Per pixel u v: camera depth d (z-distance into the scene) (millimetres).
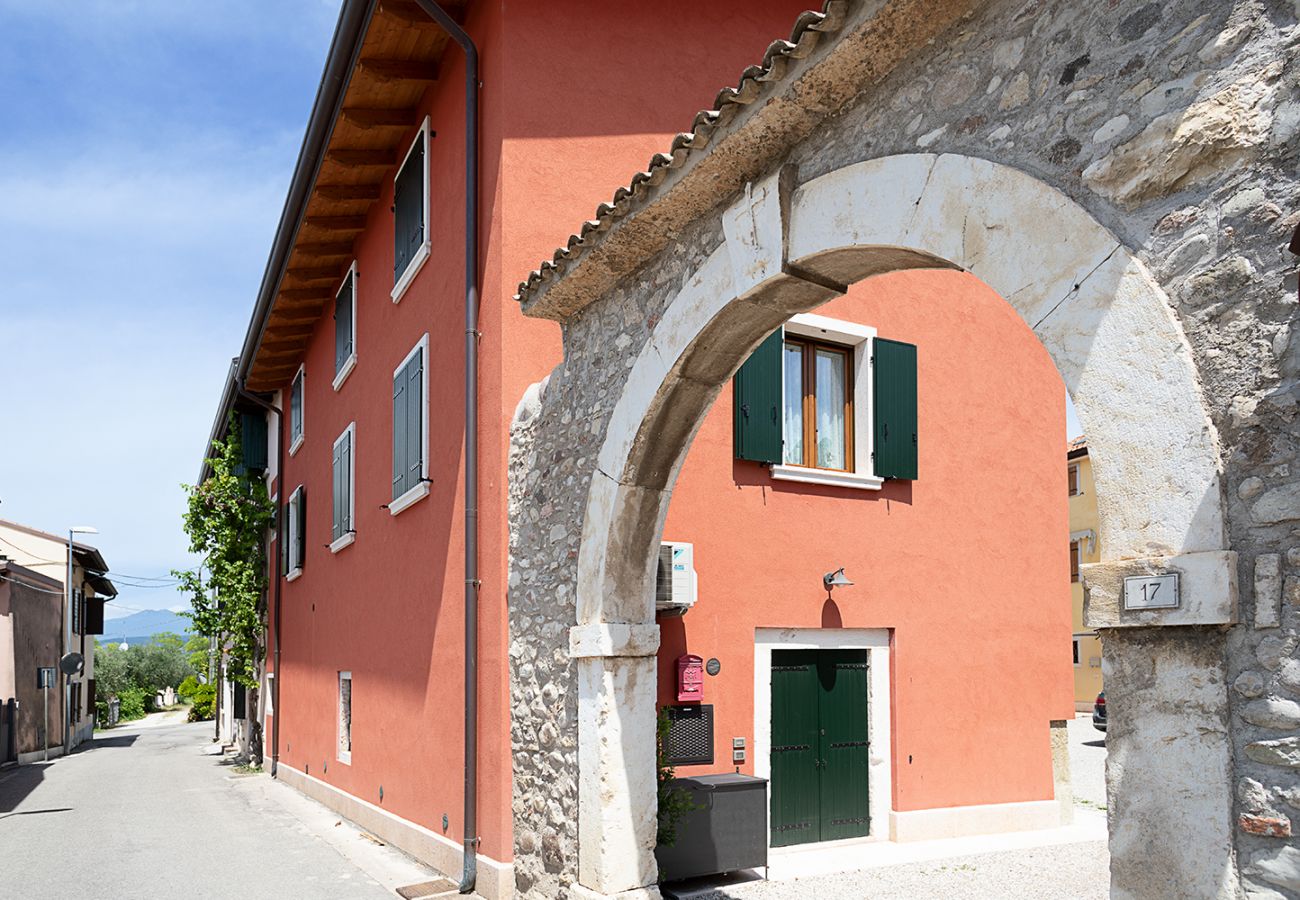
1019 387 9047
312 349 13641
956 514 8445
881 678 7938
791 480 7605
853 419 8094
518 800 6047
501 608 6316
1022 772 8469
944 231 3363
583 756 5277
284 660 14734
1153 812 2592
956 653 8266
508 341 6555
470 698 6520
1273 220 2449
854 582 7793
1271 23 2496
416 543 8164
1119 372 2738
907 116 3615
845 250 3873
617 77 7117
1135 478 2678
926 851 7406
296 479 14461
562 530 5758
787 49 3668
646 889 5137
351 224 10586
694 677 6891
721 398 7375
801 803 7465
